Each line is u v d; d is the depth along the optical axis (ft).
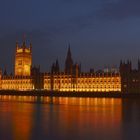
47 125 204.74
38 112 306.55
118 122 222.07
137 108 363.97
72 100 600.80
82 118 248.73
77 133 174.91
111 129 188.75
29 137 162.09
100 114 285.23
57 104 455.22
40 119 240.94
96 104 456.04
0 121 226.17
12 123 214.07
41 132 177.27
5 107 382.22
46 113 295.28
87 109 350.02
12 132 176.04
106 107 383.45
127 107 384.68
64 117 257.55
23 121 226.79
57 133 174.60
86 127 196.34
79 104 456.45
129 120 234.79
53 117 256.11
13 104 452.35
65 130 184.65
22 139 156.87
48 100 600.80
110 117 256.73
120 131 181.98
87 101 557.74
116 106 405.59
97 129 188.75
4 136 163.63
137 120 234.38
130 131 181.98
